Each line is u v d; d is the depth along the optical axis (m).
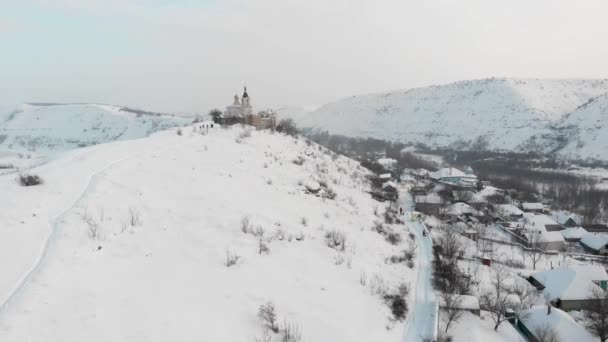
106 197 30.73
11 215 24.50
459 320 33.94
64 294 19.05
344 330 25.22
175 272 24.42
